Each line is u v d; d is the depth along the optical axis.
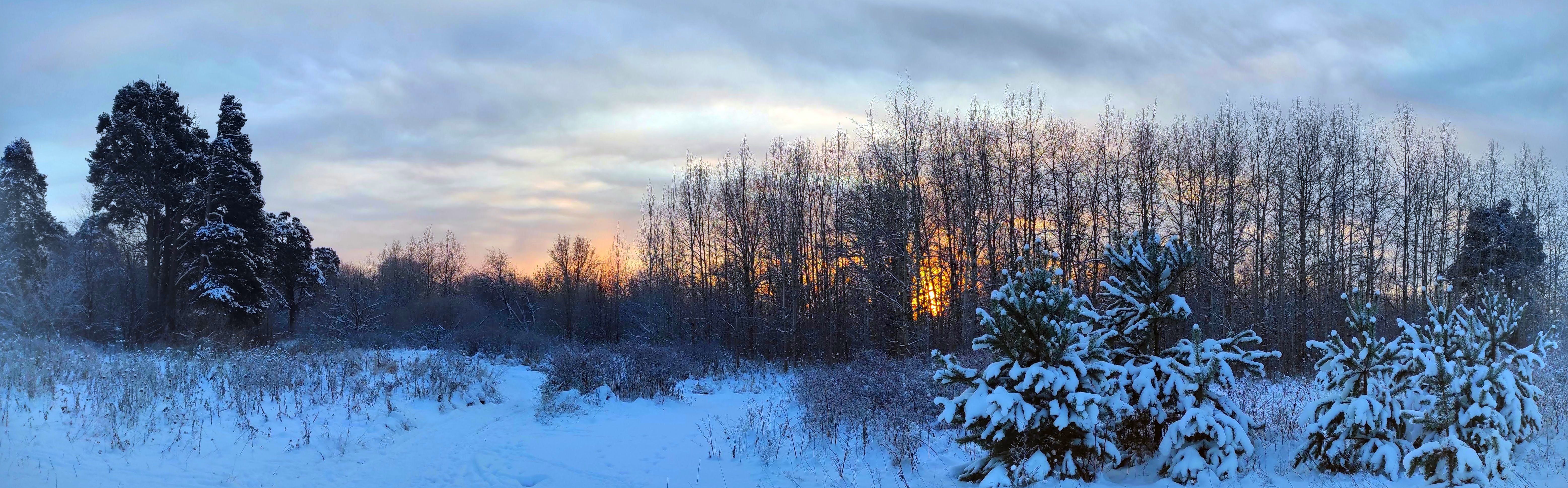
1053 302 7.55
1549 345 8.15
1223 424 7.37
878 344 30.69
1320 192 30.28
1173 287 8.99
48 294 28.00
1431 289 30.89
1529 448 7.83
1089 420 7.11
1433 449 6.89
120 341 30.14
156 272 32.72
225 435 11.02
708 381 24.84
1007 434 7.67
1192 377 7.52
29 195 34.50
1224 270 29.62
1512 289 27.80
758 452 10.98
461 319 45.53
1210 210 30.78
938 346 27.11
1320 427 7.59
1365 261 30.36
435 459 11.30
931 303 27.98
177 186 32.69
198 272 32.97
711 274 42.53
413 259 76.62
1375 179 31.47
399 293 70.19
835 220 34.91
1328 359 8.13
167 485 8.67
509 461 11.12
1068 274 27.64
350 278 71.25
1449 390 7.11
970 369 7.91
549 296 58.72
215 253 31.83
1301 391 12.21
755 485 9.46
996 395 7.32
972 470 8.17
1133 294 8.39
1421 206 32.78
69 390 12.04
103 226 32.88
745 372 28.56
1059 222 28.97
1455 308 8.31
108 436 9.84
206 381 14.52
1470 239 33.44
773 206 37.66
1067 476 7.47
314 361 18.06
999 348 7.63
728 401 18.84
